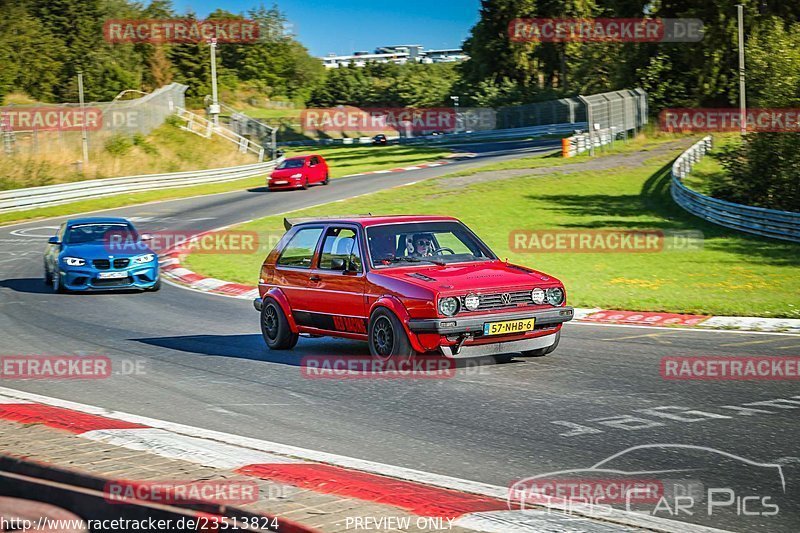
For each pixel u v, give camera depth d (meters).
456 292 8.82
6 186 38.81
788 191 30.86
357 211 32.62
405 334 9.01
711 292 16.28
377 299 9.35
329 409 7.69
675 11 61.81
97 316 14.57
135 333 12.70
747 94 46.84
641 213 31.36
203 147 53.28
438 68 149.25
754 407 7.46
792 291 16.42
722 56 56.19
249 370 9.67
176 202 38.75
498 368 9.38
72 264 17.48
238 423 7.21
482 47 108.75
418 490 5.16
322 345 11.39
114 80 75.12
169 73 84.88
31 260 23.97
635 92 56.06
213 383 8.98
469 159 57.69
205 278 20.16
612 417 7.16
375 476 5.50
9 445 6.06
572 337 11.53
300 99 127.88
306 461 5.87
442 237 10.28
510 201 34.78
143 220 32.25
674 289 16.73
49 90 71.25
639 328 12.27
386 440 6.58
